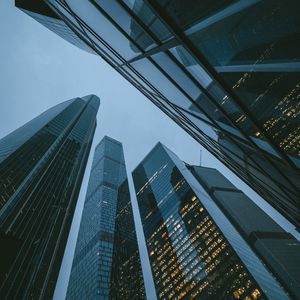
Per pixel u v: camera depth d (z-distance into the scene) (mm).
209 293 124938
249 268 118938
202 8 7613
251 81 9281
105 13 11758
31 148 129625
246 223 183125
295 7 7348
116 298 129875
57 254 109000
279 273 141875
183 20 7680
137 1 8273
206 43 8422
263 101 9305
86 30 18156
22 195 99438
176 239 172875
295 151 9047
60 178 133375
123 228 198750
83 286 141000
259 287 107812
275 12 7883
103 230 178250
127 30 11320
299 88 8945
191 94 11891
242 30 9125
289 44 7949
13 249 64062
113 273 145125
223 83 8828
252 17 8336
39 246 89688
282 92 9258
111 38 14656
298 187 11625
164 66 11500
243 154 14367
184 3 7578
